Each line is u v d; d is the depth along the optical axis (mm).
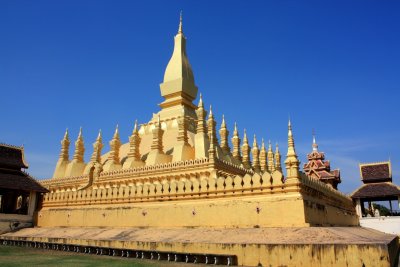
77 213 28484
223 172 28625
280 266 14734
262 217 19734
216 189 22094
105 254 20266
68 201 30000
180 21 43625
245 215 20344
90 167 35469
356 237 15766
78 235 24234
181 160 30766
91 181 34875
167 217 23359
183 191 23453
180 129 32844
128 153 36469
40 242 24359
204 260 16609
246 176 21188
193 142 34188
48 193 32594
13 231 30031
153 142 33500
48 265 15227
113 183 32906
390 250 14250
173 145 35219
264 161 42156
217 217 21312
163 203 24188
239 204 20750
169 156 33562
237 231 19125
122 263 16125
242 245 15891
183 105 40250
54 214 30219
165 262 16797
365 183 38906
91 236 23250
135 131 35500
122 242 19797
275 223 19219
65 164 41125
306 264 14203
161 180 29875
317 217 20812
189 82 41000
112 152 36094
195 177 28094
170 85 40719
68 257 18578
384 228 35062
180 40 42281
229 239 17547
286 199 19266
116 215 26016
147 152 36531
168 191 24188
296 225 18547
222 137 37219
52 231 27531
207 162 27938
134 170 31844
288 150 20297
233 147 38906
